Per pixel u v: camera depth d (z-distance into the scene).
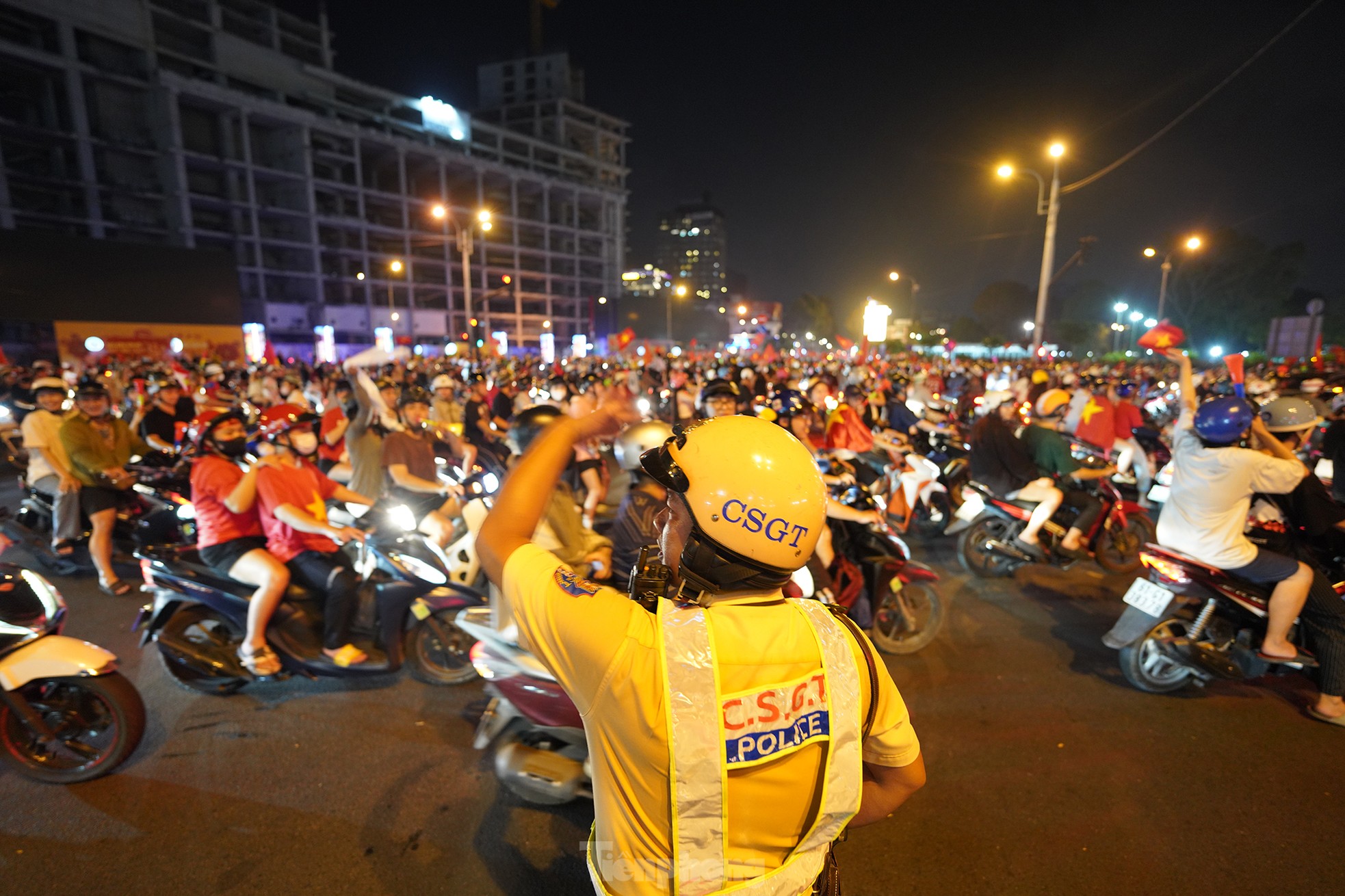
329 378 18.95
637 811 1.09
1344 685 3.83
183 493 6.13
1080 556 6.21
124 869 2.81
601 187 97.19
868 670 1.20
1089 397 9.05
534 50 103.56
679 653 1.06
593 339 82.69
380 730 3.83
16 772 3.40
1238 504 3.85
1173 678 4.23
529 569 1.17
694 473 1.15
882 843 2.99
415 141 73.12
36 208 51.72
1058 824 3.10
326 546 4.20
